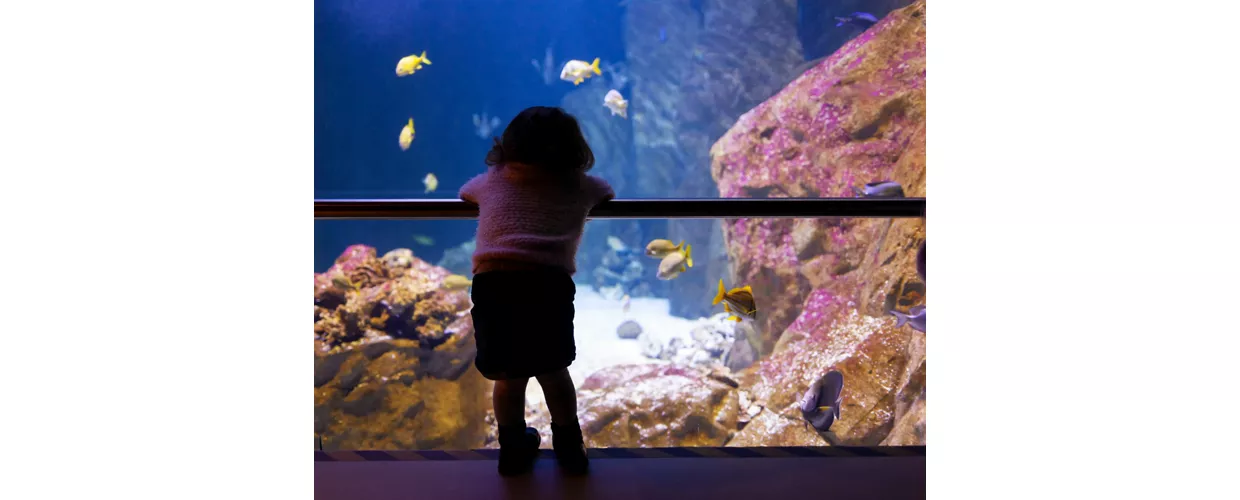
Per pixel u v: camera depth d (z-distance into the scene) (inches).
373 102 1103.0
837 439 346.0
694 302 692.7
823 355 389.4
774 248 449.1
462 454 92.0
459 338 403.5
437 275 420.8
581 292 894.4
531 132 83.5
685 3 787.4
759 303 457.1
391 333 400.5
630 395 407.2
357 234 979.9
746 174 477.1
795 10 683.4
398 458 90.8
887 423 343.3
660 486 82.3
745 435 388.8
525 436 87.3
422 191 1178.0
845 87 431.2
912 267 356.8
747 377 421.7
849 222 415.5
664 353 580.4
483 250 81.4
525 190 82.8
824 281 422.9
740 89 759.1
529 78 1128.2
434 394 395.2
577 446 86.7
